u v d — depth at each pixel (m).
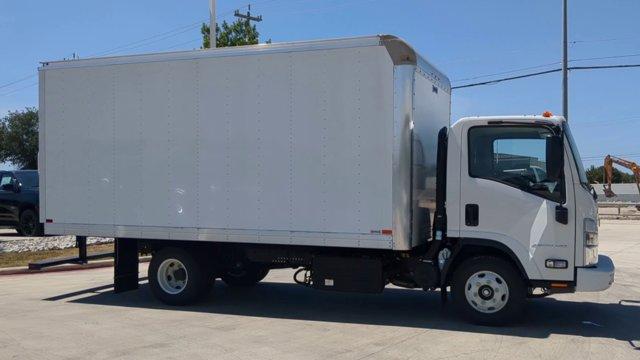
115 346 6.98
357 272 8.25
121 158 9.44
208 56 8.88
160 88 9.19
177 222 9.05
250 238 8.60
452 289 7.99
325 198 8.18
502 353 6.64
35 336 7.46
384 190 7.88
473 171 7.82
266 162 8.52
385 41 7.90
